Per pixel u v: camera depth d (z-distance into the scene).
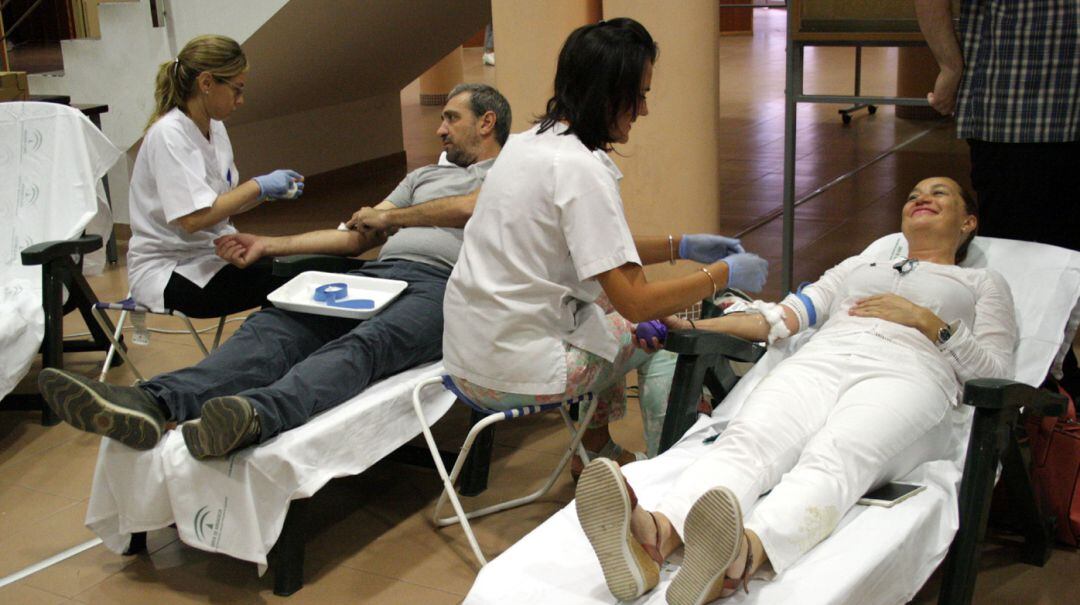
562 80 2.51
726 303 3.19
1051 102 3.32
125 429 2.69
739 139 8.84
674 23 4.03
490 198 2.60
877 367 2.57
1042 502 2.73
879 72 12.32
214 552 2.82
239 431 2.57
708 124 4.18
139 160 3.58
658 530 2.14
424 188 3.49
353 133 8.14
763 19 20.31
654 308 2.49
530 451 3.55
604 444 3.31
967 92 3.50
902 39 3.85
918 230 2.96
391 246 3.40
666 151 4.17
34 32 8.50
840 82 11.69
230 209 3.51
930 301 2.82
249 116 7.06
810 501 2.19
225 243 3.51
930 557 2.33
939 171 7.27
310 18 6.10
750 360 2.77
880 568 2.15
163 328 4.87
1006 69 3.38
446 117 3.48
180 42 6.09
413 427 3.04
